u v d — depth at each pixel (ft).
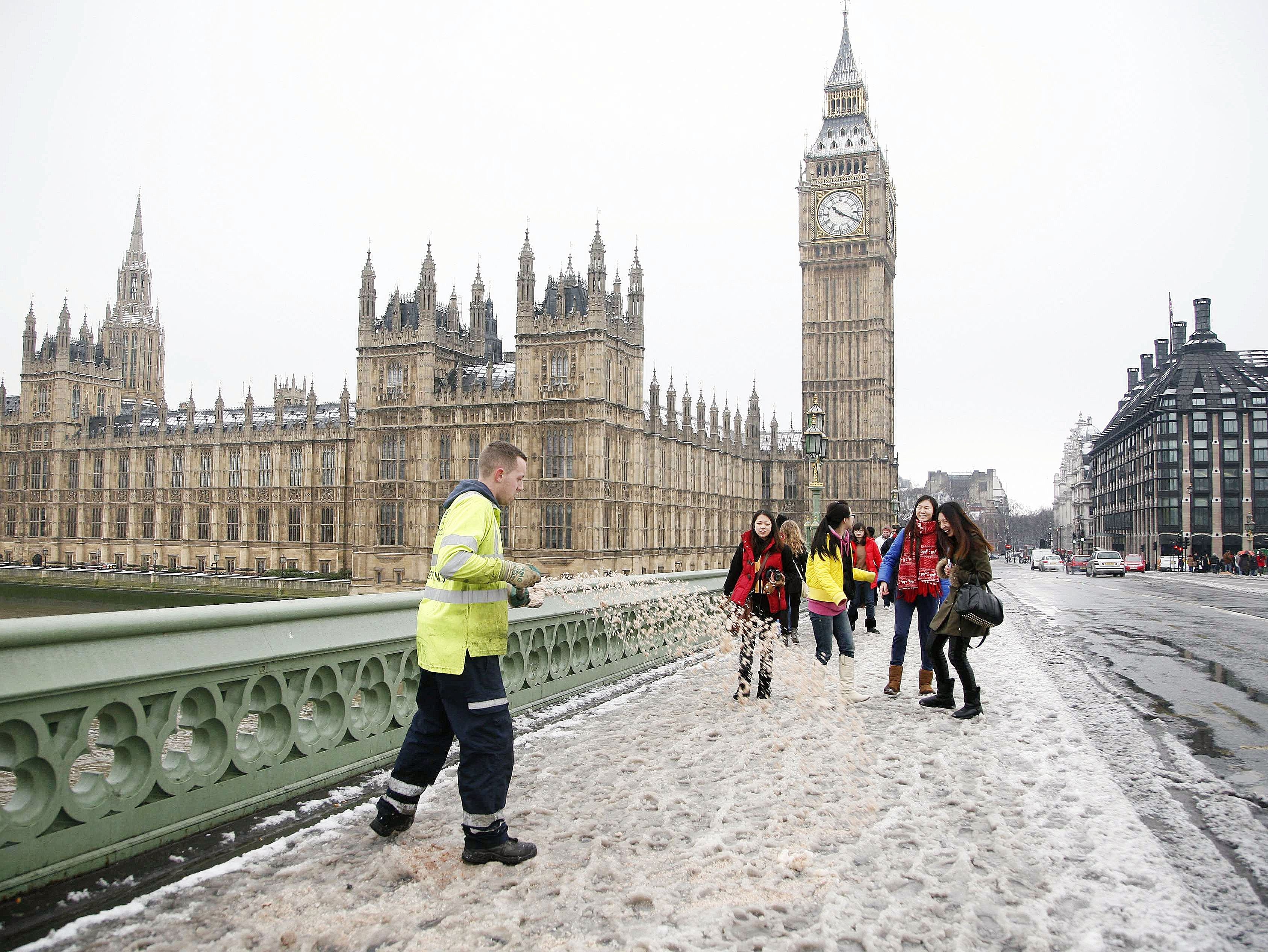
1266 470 400.47
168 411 392.88
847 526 49.88
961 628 40.27
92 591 297.33
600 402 226.38
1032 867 22.57
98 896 20.31
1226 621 95.81
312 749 28.94
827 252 391.45
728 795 28.37
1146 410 431.43
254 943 18.13
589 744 34.99
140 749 23.04
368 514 255.50
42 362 376.48
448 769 31.78
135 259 501.15
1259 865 23.07
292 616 28.14
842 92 399.03
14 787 25.53
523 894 20.68
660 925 19.30
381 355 255.70
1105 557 282.15
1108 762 33.24
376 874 21.79
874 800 27.37
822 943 18.38
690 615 47.32
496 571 22.66
